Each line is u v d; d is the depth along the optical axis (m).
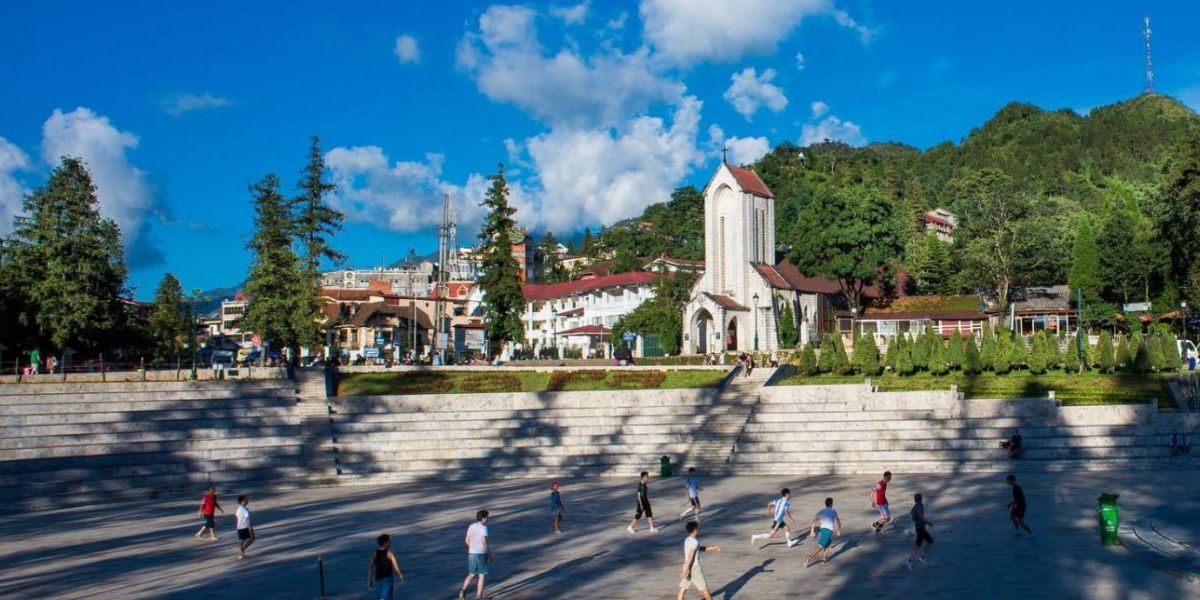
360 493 51.00
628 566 30.66
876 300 114.31
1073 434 53.03
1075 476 48.59
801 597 25.94
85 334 70.44
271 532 39.09
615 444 58.44
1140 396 59.31
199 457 54.16
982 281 107.19
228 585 29.17
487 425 60.72
